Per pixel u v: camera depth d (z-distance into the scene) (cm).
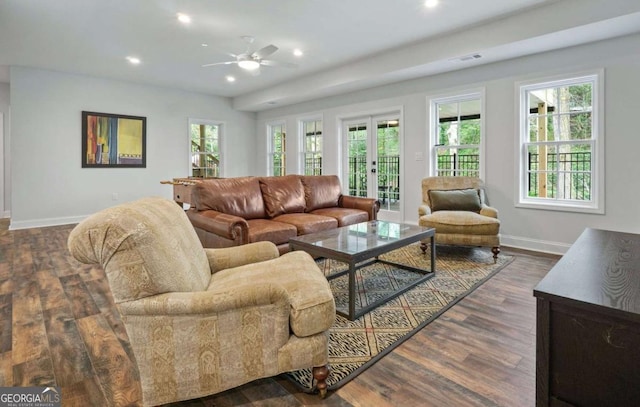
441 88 504
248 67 436
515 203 443
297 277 176
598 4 325
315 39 445
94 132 624
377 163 611
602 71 372
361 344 202
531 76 421
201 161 777
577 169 408
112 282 134
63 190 600
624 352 96
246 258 217
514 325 225
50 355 193
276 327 149
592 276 121
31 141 568
